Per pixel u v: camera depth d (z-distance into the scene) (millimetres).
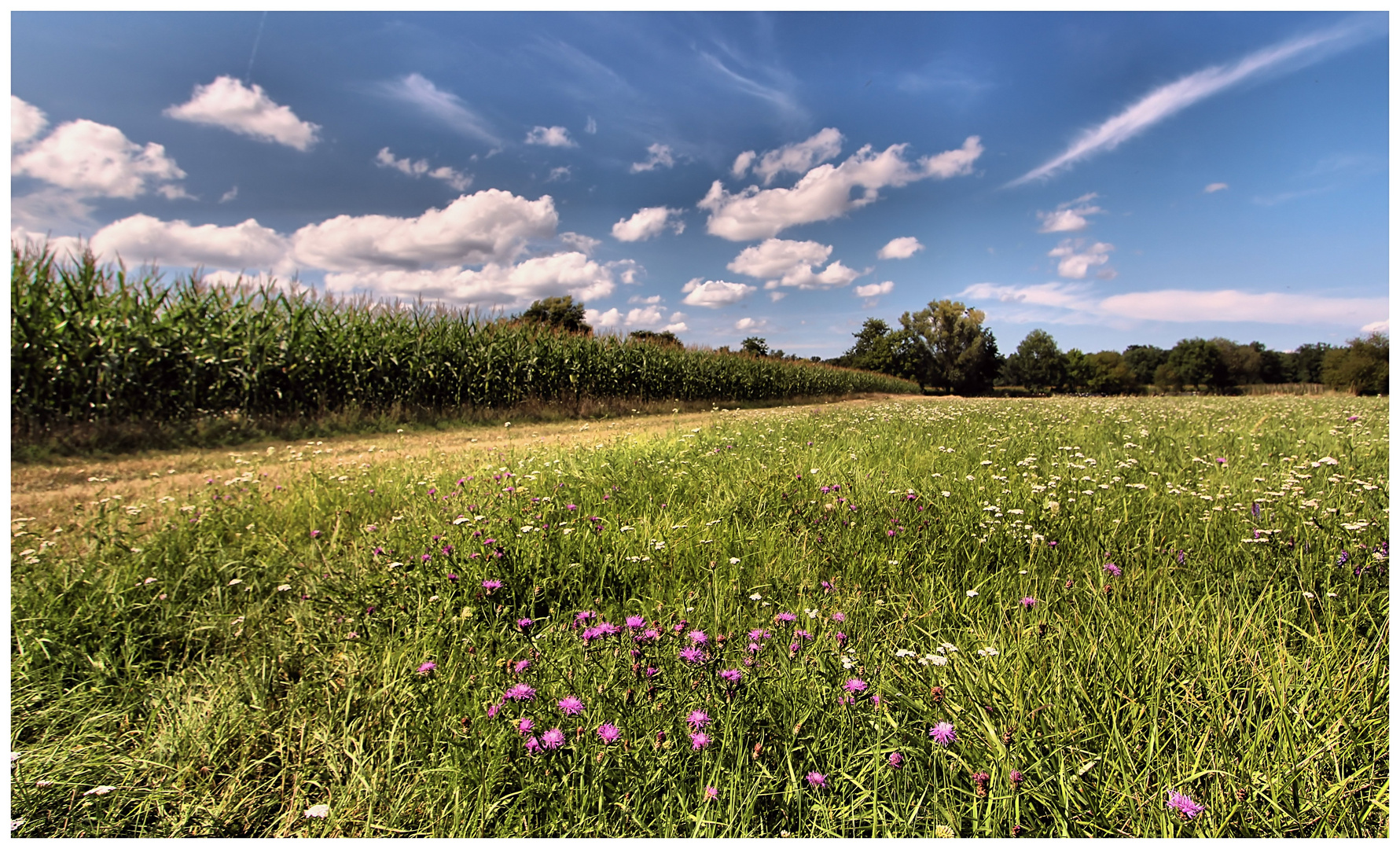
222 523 3744
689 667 1771
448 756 1597
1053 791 1374
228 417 8836
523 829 1396
